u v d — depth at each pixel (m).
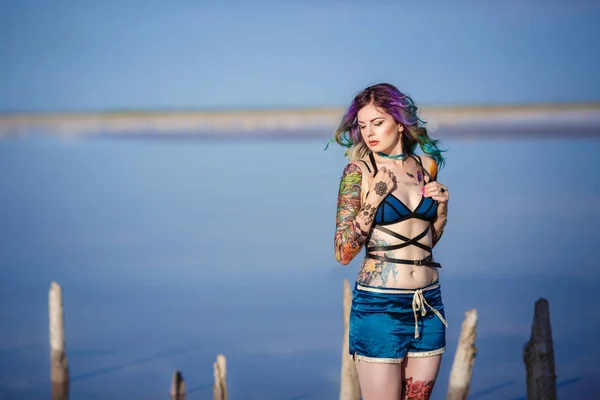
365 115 5.43
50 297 8.25
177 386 8.09
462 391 6.88
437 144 5.74
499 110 56.69
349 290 6.70
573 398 9.18
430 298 5.37
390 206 5.30
